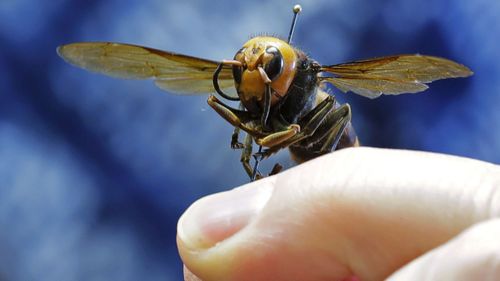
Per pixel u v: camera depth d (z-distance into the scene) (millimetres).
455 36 361
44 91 335
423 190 195
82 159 335
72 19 341
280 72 212
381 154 201
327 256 204
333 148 228
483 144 354
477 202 191
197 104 344
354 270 204
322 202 202
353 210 199
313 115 219
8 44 332
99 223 333
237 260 207
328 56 354
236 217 208
